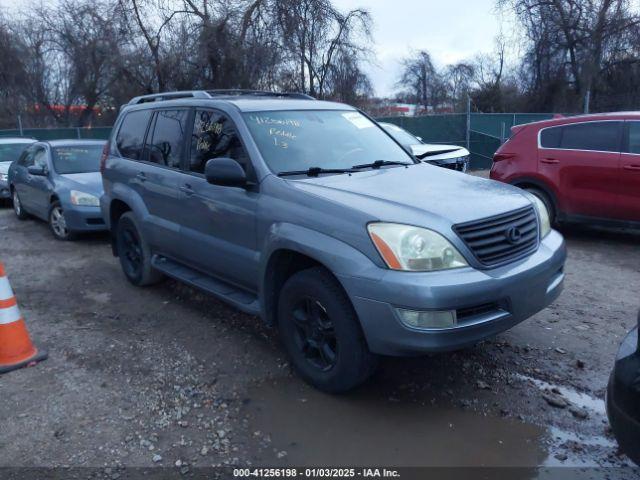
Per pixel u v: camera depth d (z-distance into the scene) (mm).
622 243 7734
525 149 7953
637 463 2424
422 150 10883
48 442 3295
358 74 24516
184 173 4910
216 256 4531
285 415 3553
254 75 21203
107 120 35375
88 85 33281
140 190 5555
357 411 3590
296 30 21125
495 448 3225
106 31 21875
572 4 27266
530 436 3330
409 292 3127
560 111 28891
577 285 5902
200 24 21000
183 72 21516
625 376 2432
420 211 3375
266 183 4023
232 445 3266
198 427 3434
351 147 4660
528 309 3541
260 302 4113
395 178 4137
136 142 5812
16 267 7105
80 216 8133
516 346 4434
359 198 3596
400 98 48500
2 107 35250
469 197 3713
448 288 3139
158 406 3664
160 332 4855
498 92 34469
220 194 4379
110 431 3396
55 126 36781
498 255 3447
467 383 3900
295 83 22562
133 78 22812
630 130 7133
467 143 20609
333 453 3189
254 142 4254
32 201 9602
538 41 28688
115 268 6895
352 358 3467
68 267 7023
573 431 3371
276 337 4684
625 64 26953
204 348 4508
